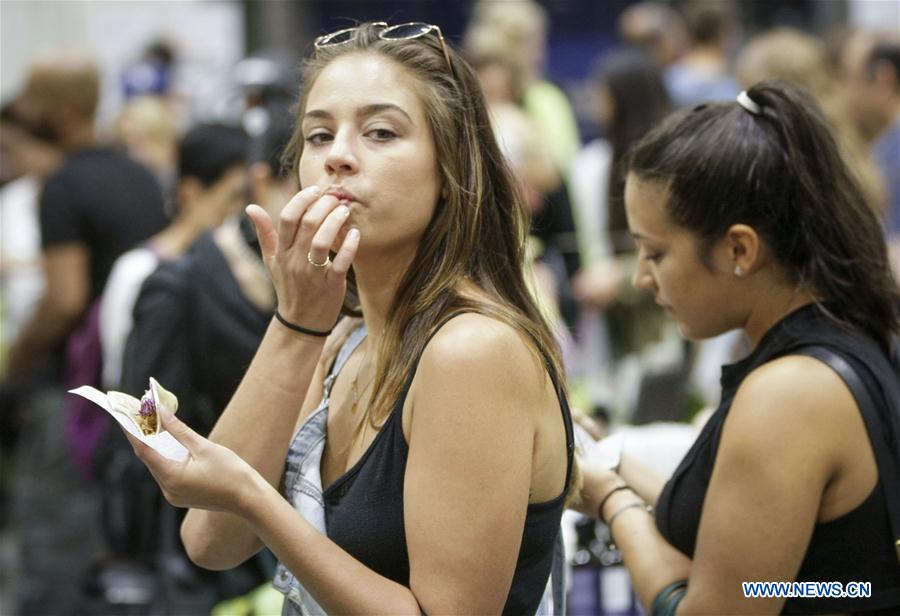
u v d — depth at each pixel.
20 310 6.89
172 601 4.10
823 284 2.62
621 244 5.54
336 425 2.45
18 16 9.26
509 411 2.18
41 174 6.96
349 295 2.63
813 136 2.65
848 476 2.51
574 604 3.37
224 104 5.12
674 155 2.64
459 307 2.25
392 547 2.24
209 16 10.23
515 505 2.18
